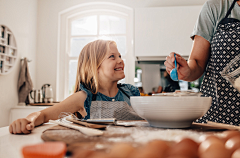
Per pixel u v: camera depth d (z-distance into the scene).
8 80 2.15
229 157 0.19
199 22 0.91
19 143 0.39
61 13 2.71
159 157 0.19
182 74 0.75
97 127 0.45
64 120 0.68
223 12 0.88
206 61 0.92
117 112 0.82
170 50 2.27
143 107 0.47
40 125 0.64
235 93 0.80
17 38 2.28
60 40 2.70
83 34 2.73
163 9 2.30
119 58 0.94
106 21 2.71
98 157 0.18
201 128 0.48
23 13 2.40
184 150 0.20
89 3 2.65
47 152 0.17
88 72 0.89
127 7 2.60
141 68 2.44
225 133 0.28
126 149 0.19
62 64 2.68
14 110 2.10
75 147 0.28
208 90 0.89
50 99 2.26
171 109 0.44
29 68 2.49
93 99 0.86
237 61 0.53
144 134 0.37
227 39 0.82
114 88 0.95
